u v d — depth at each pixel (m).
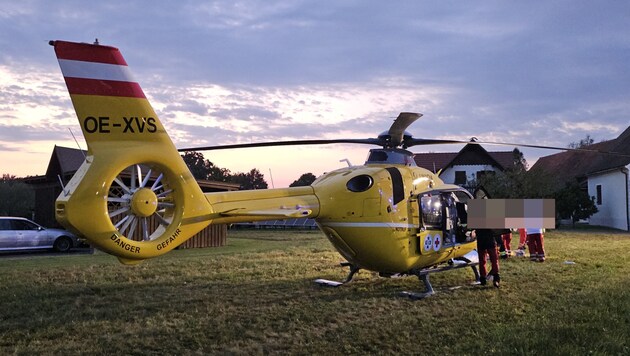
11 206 34.41
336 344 5.78
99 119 5.56
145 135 5.83
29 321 6.63
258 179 61.78
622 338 5.67
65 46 5.45
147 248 5.71
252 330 6.30
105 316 6.93
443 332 6.17
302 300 7.88
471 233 9.49
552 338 5.71
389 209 8.05
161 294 8.34
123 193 6.21
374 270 8.59
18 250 15.77
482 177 27.88
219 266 11.26
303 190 7.72
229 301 7.82
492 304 7.51
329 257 12.82
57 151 20.88
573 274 9.91
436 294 8.23
